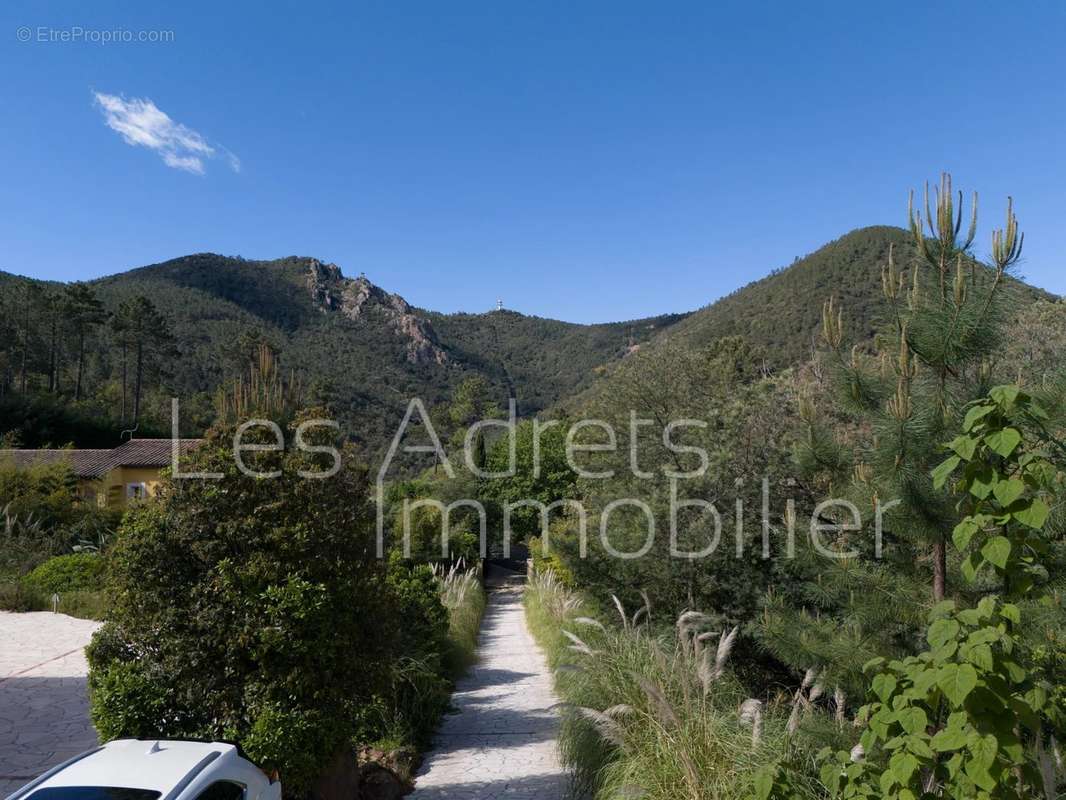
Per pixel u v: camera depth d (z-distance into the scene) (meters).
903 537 6.32
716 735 5.58
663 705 5.55
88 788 3.93
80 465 32.62
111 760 4.29
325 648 5.53
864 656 5.80
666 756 5.50
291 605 5.47
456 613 15.98
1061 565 5.00
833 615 7.41
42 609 17.50
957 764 2.71
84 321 58.56
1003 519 2.90
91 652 5.63
